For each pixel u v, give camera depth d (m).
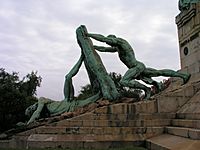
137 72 14.16
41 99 15.24
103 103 12.80
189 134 9.16
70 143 11.35
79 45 15.51
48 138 11.46
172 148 8.06
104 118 12.16
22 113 25.38
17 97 25.09
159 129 12.20
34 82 43.38
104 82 14.12
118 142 11.68
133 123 12.33
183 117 12.00
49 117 13.68
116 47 14.80
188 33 16.12
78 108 13.46
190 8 15.80
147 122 12.45
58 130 11.73
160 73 14.84
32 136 11.63
